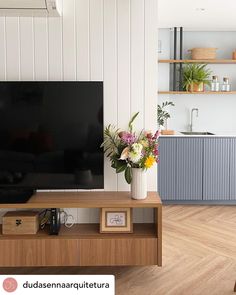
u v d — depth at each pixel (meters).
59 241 2.56
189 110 5.29
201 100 5.28
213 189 4.63
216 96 5.27
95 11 2.88
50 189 2.77
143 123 2.94
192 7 4.08
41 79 2.90
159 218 2.56
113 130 2.94
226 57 5.25
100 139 2.72
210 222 3.96
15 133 2.71
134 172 2.67
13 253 2.55
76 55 2.89
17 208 2.65
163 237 3.47
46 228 2.79
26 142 2.71
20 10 2.67
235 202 4.71
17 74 2.89
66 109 2.70
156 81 2.92
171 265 2.85
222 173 4.61
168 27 5.08
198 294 2.40
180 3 3.92
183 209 4.50
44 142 2.71
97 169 2.73
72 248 2.56
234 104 5.27
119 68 2.91
